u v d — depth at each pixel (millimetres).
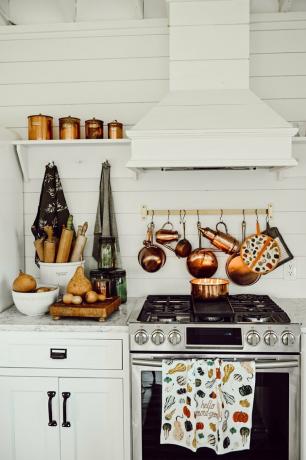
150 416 1971
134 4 2543
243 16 2188
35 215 2670
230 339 1920
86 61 2643
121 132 2475
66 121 2438
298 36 2557
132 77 2627
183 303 2363
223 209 2592
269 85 2578
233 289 2600
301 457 1945
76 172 2629
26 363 2066
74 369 2045
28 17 2697
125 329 2014
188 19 2203
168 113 2133
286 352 1921
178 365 1900
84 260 2594
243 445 1882
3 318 2168
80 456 2061
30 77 2668
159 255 2564
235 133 2062
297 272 2584
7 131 2406
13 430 2084
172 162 2100
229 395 1882
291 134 2055
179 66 2203
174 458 1954
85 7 2678
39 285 2414
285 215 2582
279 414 1933
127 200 2629
